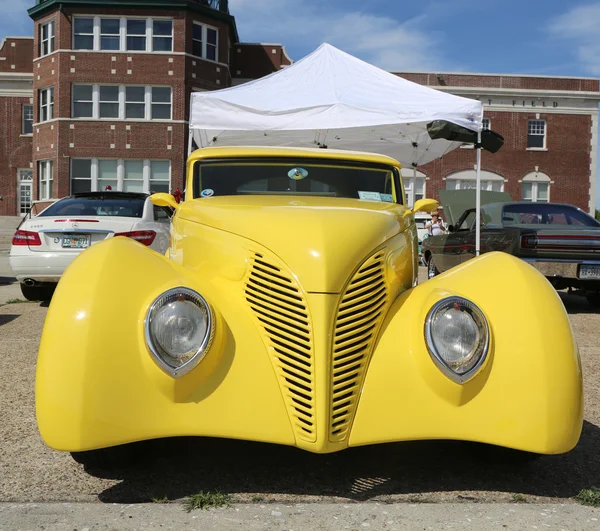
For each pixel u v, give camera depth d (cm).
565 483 292
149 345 251
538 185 3103
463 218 1086
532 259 859
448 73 3030
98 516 249
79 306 259
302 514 253
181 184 2725
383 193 424
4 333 656
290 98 841
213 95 848
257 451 323
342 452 325
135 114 2722
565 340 270
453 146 970
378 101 823
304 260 277
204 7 2739
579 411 264
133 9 2684
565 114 3089
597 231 864
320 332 263
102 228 759
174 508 257
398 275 305
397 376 264
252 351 267
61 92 2694
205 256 312
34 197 2833
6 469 299
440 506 263
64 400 247
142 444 294
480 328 262
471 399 260
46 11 2742
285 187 418
